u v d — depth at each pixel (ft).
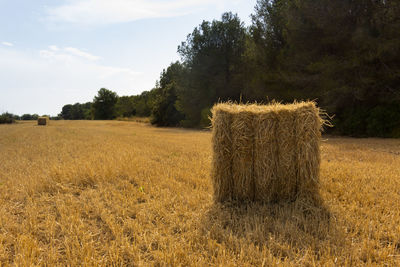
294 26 52.80
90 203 12.98
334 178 16.60
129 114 238.68
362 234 9.61
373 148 31.45
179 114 120.88
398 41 40.88
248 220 10.66
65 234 9.96
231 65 93.40
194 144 38.32
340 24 49.98
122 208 11.95
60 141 43.86
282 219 10.90
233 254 8.25
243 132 12.59
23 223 10.62
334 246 8.59
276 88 59.62
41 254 8.57
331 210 11.76
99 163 21.62
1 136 54.49
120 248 8.87
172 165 21.90
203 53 94.53
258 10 68.03
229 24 93.25
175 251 8.46
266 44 64.23
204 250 8.78
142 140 45.52
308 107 12.47
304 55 54.08
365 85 46.34
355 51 46.70
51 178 17.12
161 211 11.85
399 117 45.27
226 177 13.08
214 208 11.99
